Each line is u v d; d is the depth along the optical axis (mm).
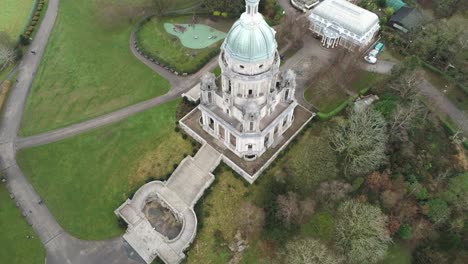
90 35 128500
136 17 134250
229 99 83438
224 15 132000
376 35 127375
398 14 130375
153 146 98062
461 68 112750
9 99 110188
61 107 108250
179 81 113625
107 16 134500
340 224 78500
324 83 109562
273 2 132250
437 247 80875
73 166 95125
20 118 105938
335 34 120375
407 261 80688
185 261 79938
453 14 129375
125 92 111312
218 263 79875
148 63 119188
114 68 118062
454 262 79250
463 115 104750
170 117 103875
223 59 80188
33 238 83438
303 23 123188
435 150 96312
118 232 84188
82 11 137500
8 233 84125
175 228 85875
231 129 85062
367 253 74250
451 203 85562
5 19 135625
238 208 86688
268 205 84125
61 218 86562
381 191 85625
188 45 124188
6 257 80938
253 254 80688
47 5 140500
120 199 89250
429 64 116875
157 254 80062
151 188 89500
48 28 131750
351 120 92375
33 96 111125
